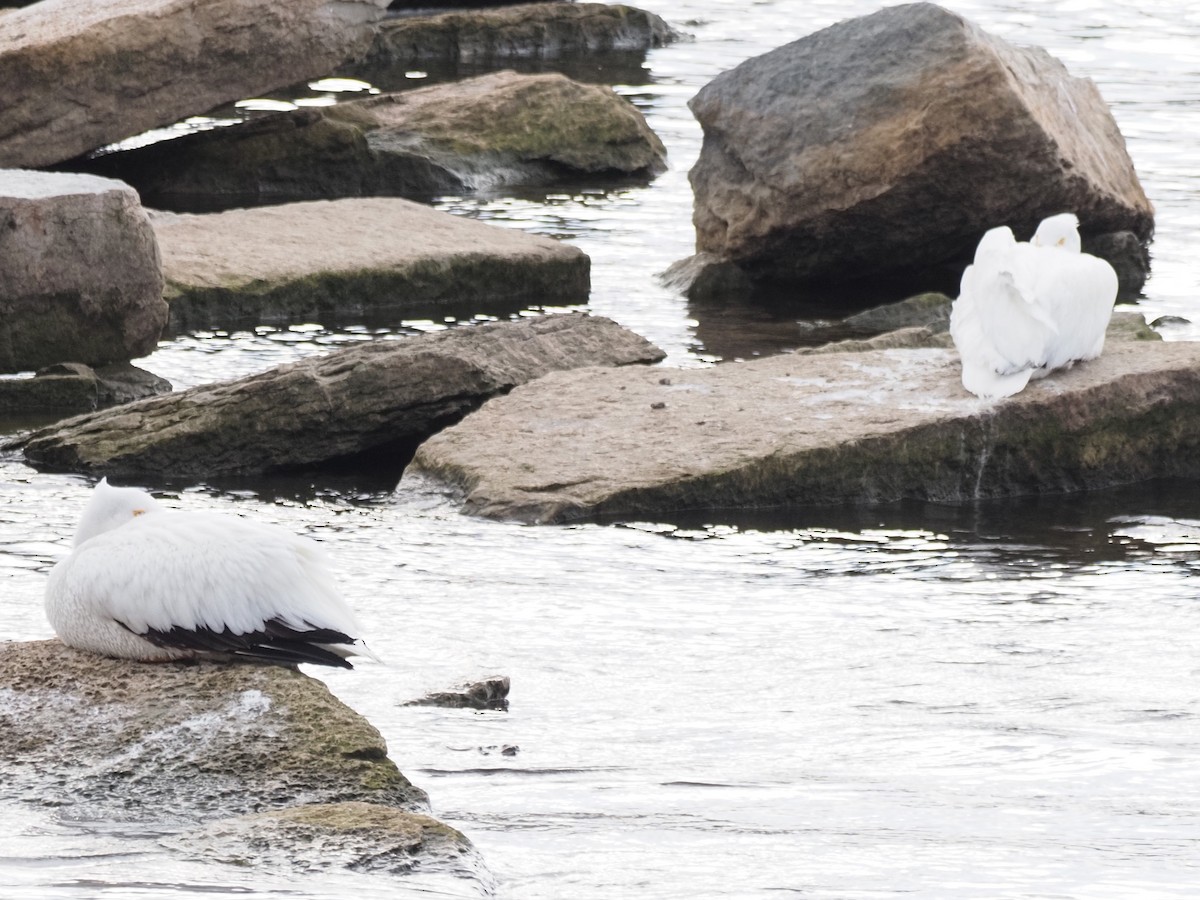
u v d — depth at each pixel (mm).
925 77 53375
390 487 37250
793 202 54781
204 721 21125
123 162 69812
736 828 19922
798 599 30297
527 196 70688
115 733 21062
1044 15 113625
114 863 18109
